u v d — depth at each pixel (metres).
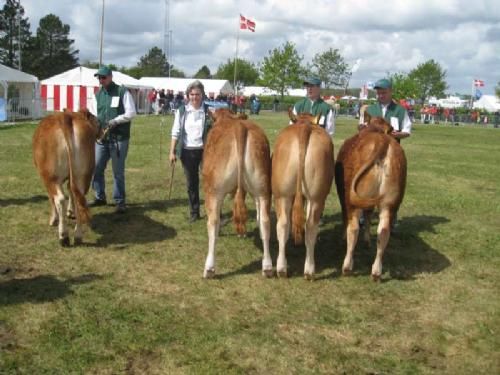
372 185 5.61
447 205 10.37
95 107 8.30
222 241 7.27
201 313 5.04
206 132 7.77
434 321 5.09
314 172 5.47
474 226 8.76
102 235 7.32
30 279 5.69
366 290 5.75
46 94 35.25
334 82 71.31
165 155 15.45
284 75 64.75
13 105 27.55
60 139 6.38
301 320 4.97
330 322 4.96
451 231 8.38
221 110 7.33
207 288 5.63
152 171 12.59
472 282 6.15
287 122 34.03
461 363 4.35
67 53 87.94
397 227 8.55
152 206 9.05
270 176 5.81
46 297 5.24
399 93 56.50
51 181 6.49
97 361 4.16
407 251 7.27
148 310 5.06
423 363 4.33
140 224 7.93
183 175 12.17
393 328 4.91
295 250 7.03
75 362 4.14
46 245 6.79
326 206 9.74
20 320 4.75
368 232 7.29
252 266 6.34
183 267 6.23
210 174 5.66
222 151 5.58
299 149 5.40
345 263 6.05
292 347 4.48
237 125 5.66
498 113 50.94
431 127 41.59
